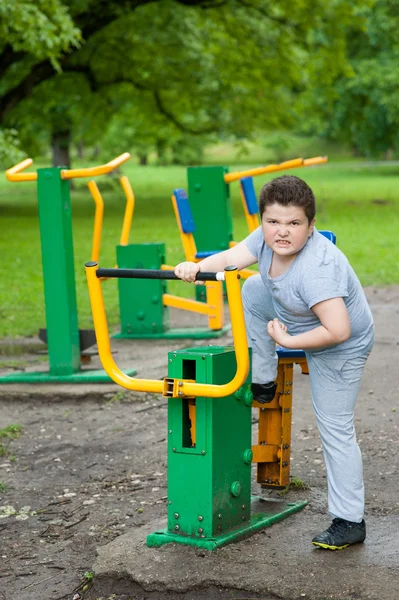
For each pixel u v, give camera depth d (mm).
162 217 26156
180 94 31031
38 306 12539
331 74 30859
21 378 8031
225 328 10422
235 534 4332
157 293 10250
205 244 12062
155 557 4203
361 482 4277
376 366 8297
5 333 10695
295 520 4660
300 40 29719
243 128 32406
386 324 10281
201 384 4074
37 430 6879
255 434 6426
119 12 26656
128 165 80000
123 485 5590
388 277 14305
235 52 29781
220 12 28844
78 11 25594
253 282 4594
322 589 3787
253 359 4684
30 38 18875
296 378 8031
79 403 7602
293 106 33375
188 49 29000
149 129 35812
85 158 86125
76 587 4242
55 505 5309
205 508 4270
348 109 46656
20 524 5047
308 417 6801
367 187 40500
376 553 4160
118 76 30234
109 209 29625
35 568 4484
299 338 3973
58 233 7879
